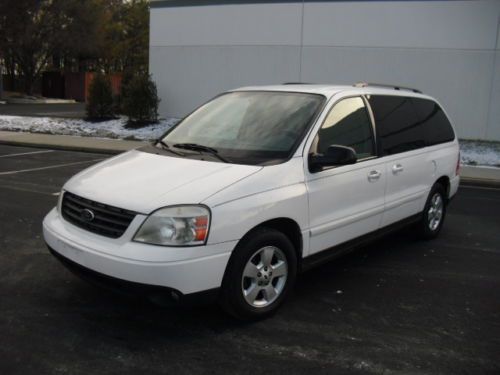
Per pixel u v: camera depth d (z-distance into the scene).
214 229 3.57
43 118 21.59
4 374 3.25
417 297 4.69
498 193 10.28
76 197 3.98
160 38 20.14
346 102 4.93
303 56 17.84
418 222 6.20
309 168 4.29
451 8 15.95
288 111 4.66
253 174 3.93
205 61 19.42
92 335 3.77
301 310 4.31
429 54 16.39
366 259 5.72
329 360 3.54
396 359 3.58
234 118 4.82
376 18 16.78
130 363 3.42
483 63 15.90
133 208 3.56
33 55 36.53
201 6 19.16
